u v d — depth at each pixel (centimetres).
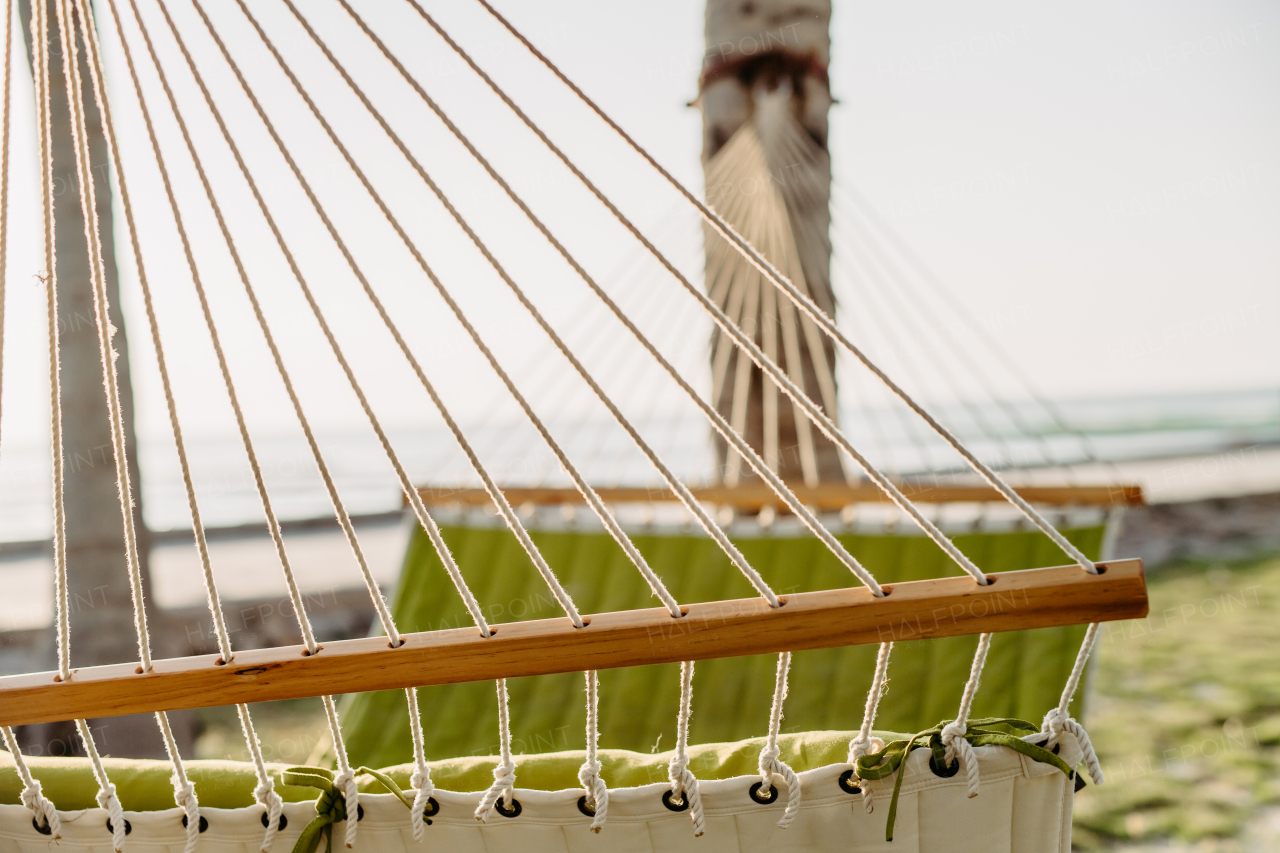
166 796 83
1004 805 77
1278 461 1528
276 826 79
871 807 76
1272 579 666
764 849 77
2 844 83
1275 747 321
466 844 79
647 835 78
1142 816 268
